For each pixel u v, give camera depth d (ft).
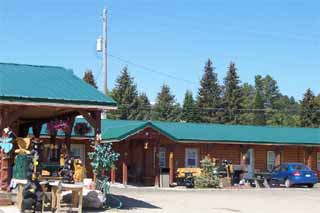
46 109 69.97
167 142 121.39
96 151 65.67
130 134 111.04
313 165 143.84
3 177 63.46
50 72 75.10
